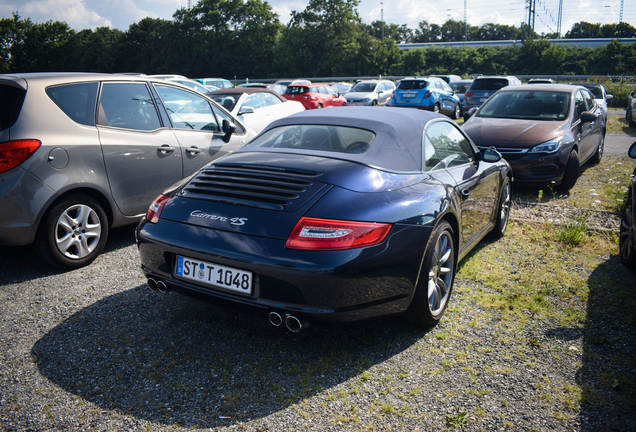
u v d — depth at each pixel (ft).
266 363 8.23
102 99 13.41
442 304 9.77
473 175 11.73
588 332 9.24
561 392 7.39
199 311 10.18
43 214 11.59
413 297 8.70
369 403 7.15
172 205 8.73
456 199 9.98
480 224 12.56
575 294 10.96
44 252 11.89
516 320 9.77
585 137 23.48
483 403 7.14
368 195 8.05
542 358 8.35
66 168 12.00
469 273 12.22
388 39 211.61
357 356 8.46
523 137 20.43
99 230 13.01
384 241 7.71
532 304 10.33
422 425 6.66
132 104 14.24
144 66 295.07
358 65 214.69
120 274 12.26
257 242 7.55
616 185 22.13
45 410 6.95
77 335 9.14
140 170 13.99
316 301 7.32
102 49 312.71
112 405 7.09
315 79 136.05
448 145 11.44
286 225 7.59
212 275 7.93
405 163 9.30
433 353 8.55
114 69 308.60
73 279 11.91
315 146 9.50
